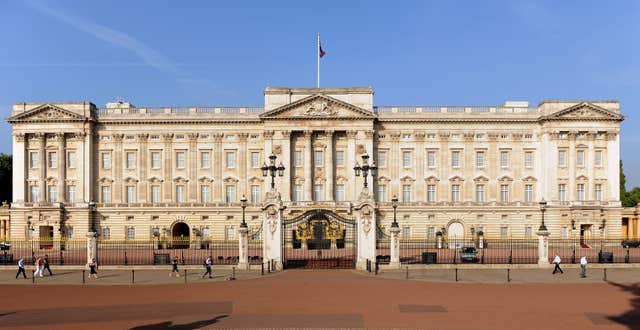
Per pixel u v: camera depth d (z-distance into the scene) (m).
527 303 37.34
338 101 96.75
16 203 98.25
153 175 100.25
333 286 45.47
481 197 100.00
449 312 34.28
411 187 99.88
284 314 33.88
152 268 58.97
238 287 45.22
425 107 100.81
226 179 99.81
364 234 57.53
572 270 57.00
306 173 97.62
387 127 100.12
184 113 100.75
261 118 97.25
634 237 94.88
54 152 99.00
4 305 37.66
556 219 96.56
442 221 99.12
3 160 134.38
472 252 68.56
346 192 98.06
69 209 97.75
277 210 58.00
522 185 99.62
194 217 99.69
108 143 100.62
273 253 57.62
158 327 30.53
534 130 100.12
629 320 31.94
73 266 59.69
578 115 97.06
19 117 98.00
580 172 97.69
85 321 32.16
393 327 30.27
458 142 100.19
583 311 34.56
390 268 57.88
